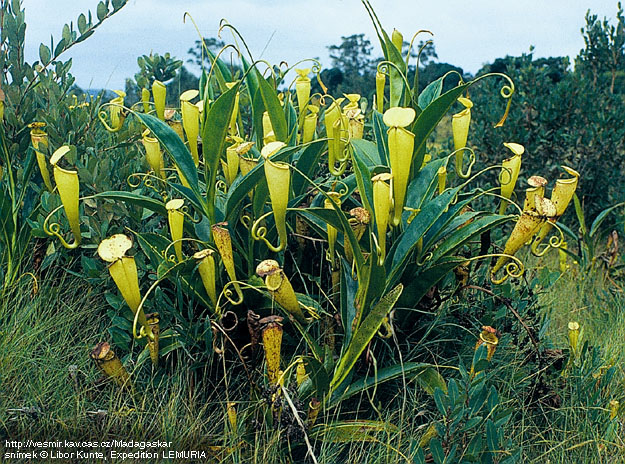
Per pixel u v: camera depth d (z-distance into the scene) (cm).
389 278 255
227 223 251
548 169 648
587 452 260
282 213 229
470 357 302
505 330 305
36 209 328
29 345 285
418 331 305
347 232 235
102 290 329
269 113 280
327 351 259
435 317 306
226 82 327
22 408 252
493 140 648
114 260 223
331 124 295
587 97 650
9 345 277
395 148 218
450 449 227
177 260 268
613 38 741
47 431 248
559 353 290
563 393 290
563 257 474
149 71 485
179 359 272
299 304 271
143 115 267
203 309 295
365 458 246
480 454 224
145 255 321
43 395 259
